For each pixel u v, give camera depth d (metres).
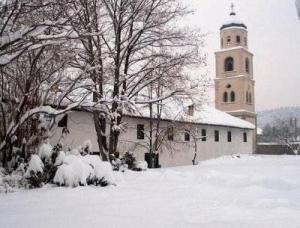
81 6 13.65
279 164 27.94
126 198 10.55
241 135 46.94
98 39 19.09
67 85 17.64
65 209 8.93
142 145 28.84
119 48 20.45
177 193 11.52
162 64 21.52
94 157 14.15
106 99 17.42
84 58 18.56
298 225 7.12
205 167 25.92
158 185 13.45
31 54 15.78
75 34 14.83
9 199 10.43
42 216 8.14
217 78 63.38
